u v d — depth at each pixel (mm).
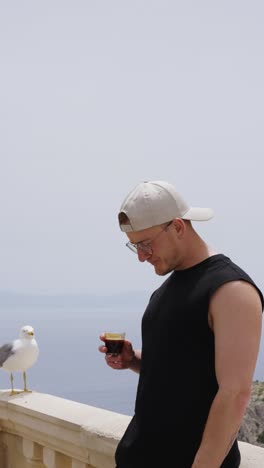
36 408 4582
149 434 2635
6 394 5129
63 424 4188
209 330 2518
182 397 2559
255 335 2420
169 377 2596
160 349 2635
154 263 2709
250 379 2379
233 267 2535
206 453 2365
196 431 2527
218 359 2418
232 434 2373
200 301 2518
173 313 2598
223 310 2445
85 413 4227
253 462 2877
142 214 2633
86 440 3939
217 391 2523
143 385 2711
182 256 2656
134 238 2699
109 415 4102
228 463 2596
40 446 4742
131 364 3197
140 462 2668
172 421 2568
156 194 2650
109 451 3754
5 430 5133
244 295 2441
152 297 2830
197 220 2674
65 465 4434
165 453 2588
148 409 2652
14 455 5098
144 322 2777
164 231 2648
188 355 2555
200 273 2584
